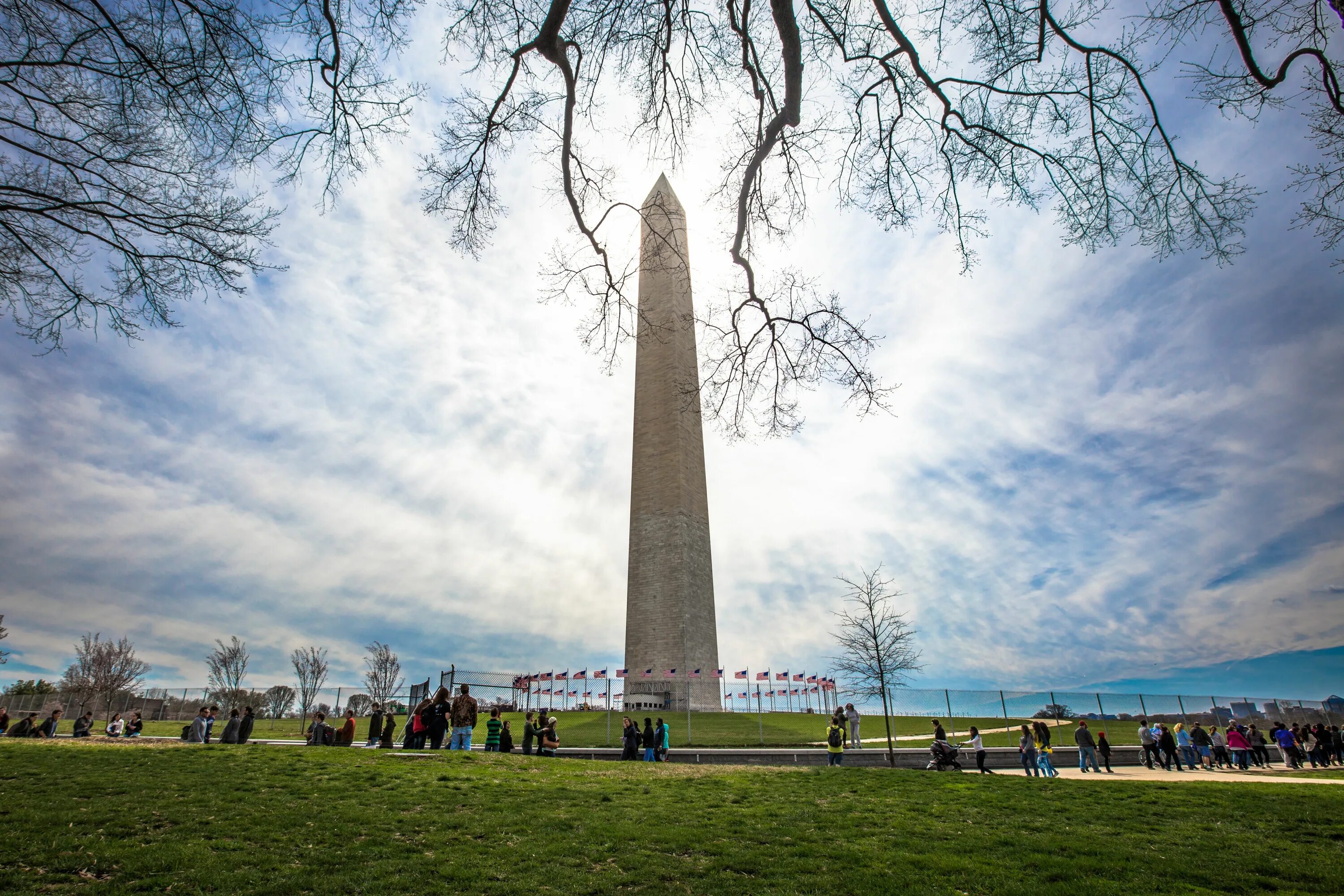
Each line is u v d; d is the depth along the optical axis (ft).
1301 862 31.30
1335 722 121.19
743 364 37.37
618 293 35.68
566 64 28.02
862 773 57.41
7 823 30.96
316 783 43.04
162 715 162.61
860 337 35.37
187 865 26.35
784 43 26.25
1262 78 24.79
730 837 33.53
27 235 28.66
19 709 168.45
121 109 26.48
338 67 27.20
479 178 31.94
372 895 23.89
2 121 26.09
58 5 24.35
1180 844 34.68
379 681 165.99
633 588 144.56
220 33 25.59
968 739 101.60
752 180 30.32
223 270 29.37
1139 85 27.63
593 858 29.45
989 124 31.89
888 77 31.65
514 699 120.06
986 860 30.78
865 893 25.85
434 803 38.52
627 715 72.08
